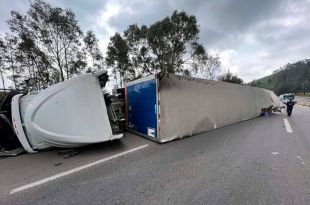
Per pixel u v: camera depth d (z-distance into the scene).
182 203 2.65
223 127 9.02
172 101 6.38
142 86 7.01
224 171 3.73
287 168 3.85
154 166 4.07
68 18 16.06
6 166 4.32
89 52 18.11
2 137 5.36
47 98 4.85
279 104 19.50
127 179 3.46
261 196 2.80
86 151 5.34
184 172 3.72
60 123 4.82
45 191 3.11
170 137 6.29
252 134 7.23
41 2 14.74
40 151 5.43
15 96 5.23
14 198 2.92
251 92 12.76
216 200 2.71
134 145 5.88
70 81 4.86
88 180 3.46
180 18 22.22
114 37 22.56
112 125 6.03
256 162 4.21
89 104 4.95
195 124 7.30
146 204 2.65
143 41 23.75
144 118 6.94
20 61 14.65
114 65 23.00
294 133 7.39
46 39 15.44
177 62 23.50
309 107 24.78
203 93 7.77
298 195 2.82
